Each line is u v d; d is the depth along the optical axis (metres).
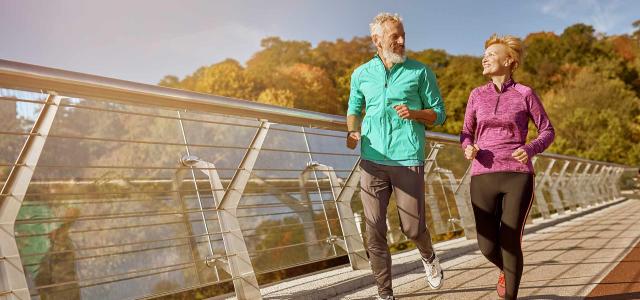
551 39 87.00
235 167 3.67
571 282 3.92
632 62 82.81
